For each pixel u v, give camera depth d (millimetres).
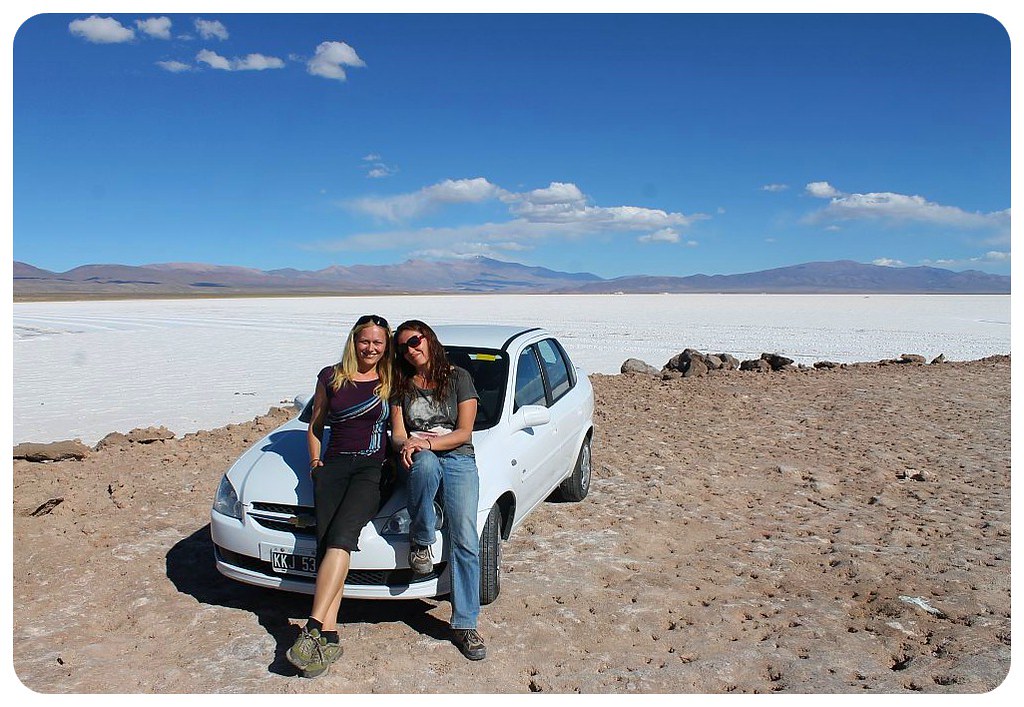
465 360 5406
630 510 6340
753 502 6742
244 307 72875
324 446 4730
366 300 104438
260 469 4574
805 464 8070
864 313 55188
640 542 5570
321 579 3854
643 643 4102
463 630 3949
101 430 12094
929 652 4020
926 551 5484
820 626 4312
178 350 26594
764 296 121500
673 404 11641
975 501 6793
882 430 9812
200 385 17438
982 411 11266
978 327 38719
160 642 4086
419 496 3957
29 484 6918
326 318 49781
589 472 6812
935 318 47562
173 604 4551
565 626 4266
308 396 5785
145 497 6582
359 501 4012
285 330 37344
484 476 4438
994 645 4074
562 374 6457
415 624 4316
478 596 4023
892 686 3670
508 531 4879
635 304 80062
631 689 3629
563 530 5816
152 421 12844
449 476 4059
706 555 5391
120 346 28234
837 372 16031
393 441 4285
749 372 15945
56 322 44000
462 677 3742
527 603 4543
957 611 4516
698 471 7668
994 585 4902
